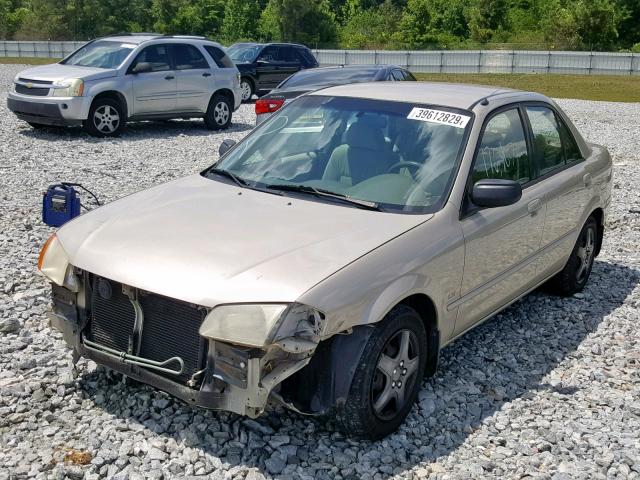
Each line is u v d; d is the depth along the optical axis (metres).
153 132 16.08
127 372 3.91
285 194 4.68
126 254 3.92
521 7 71.19
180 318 3.71
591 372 5.14
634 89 38.81
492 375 4.99
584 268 6.66
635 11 62.81
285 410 4.27
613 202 10.46
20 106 14.45
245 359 3.52
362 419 3.87
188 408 4.21
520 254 5.30
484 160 4.92
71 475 3.59
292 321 3.54
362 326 3.86
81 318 4.11
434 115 5.02
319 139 5.08
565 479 3.82
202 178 5.09
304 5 61.84
